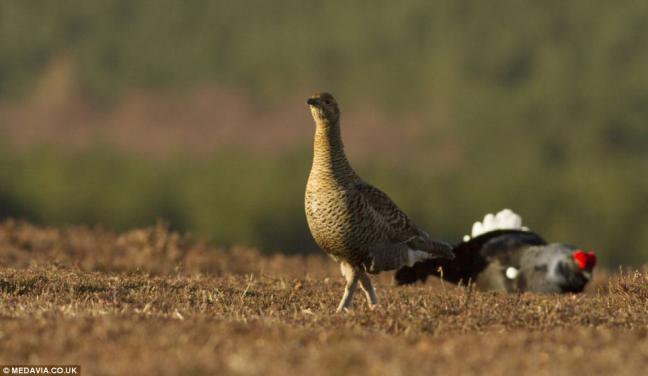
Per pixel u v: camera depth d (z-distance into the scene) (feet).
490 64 620.49
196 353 33.40
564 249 58.49
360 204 44.68
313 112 44.73
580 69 586.86
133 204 409.49
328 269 68.39
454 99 609.01
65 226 83.87
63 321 38.06
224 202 386.93
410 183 456.45
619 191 382.83
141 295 46.60
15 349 34.24
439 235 418.51
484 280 59.62
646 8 630.33
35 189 412.98
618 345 35.73
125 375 30.94
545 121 539.29
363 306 46.55
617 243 369.71
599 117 524.93
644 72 570.05
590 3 631.97
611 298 49.47
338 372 31.24
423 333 38.81
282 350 33.99
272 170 459.73
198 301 45.80
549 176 443.32
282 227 379.35
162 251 71.72
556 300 48.73
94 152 519.60
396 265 46.78
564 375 31.45
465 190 434.30
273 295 49.32
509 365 32.50
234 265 69.21
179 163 509.76
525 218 406.21
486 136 549.54
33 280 49.19
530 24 643.04
